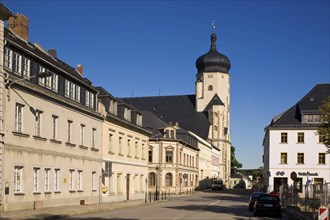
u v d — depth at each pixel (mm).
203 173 112562
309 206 30500
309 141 75438
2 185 28547
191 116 131875
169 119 131875
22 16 38812
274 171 76000
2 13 28922
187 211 36469
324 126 43500
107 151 47375
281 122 77625
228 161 138250
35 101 32938
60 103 36906
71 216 29797
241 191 105938
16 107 30766
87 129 42562
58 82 37000
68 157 38312
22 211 29734
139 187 58250
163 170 84250
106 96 48781
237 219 29688
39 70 33844
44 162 34125
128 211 35781
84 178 41625
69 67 46938
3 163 28719
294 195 39875
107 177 47156
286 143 76188
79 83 41031
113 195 48719
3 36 29219
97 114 44562
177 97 136625
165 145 84938
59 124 36781
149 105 136250
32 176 32375
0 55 28766
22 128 31344
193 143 101250
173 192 84500
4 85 28953
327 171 74250
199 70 137000
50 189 35062
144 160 60750
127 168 53531
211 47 136500
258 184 110312
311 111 76188
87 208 35844
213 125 131625
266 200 34469
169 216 30312
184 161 91938
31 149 32250
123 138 52344
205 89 133750
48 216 27391
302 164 75250
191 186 98000
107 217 28906
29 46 37125
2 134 28547
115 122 49625
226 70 135125
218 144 133250
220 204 50500
